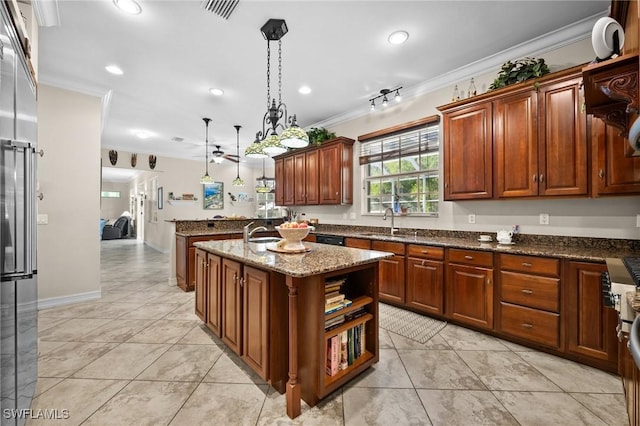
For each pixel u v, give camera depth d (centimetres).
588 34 240
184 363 206
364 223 433
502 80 264
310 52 278
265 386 180
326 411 157
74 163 335
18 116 140
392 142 398
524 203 276
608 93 135
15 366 135
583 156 221
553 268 213
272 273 171
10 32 130
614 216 230
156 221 806
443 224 340
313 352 161
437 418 152
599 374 192
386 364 205
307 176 483
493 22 237
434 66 307
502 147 264
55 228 322
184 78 329
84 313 303
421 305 294
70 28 238
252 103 405
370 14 225
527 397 169
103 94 358
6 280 123
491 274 246
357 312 198
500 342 239
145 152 717
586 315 200
